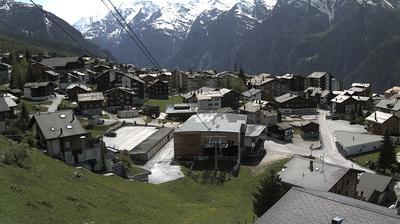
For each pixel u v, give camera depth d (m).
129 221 42.69
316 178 67.19
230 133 92.75
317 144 117.50
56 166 54.88
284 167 73.50
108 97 148.50
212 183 78.88
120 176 72.31
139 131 117.69
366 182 78.75
